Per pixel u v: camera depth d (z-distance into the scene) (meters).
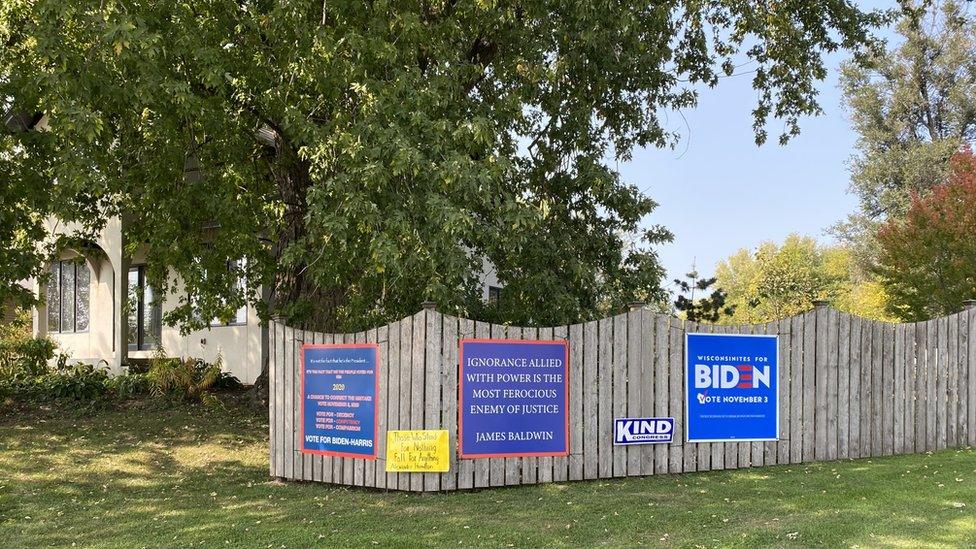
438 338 8.66
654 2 13.72
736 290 53.25
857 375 10.65
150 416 13.74
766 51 16.12
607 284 13.88
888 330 10.91
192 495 9.04
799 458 10.22
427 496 8.44
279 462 9.60
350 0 11.08
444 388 8.69
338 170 10.54
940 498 7.58
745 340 10.01
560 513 7.54
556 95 13.58
